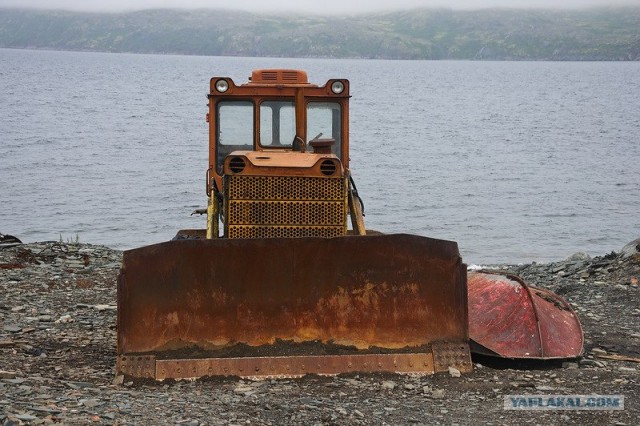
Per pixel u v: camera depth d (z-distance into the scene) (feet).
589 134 215.72
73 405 24.06
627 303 42.50
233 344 27.45
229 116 36.06
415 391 26.73
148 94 364.79
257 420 23.67
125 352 27.20
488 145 185.98
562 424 24.43
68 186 115.96
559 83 619.67
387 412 24.81
